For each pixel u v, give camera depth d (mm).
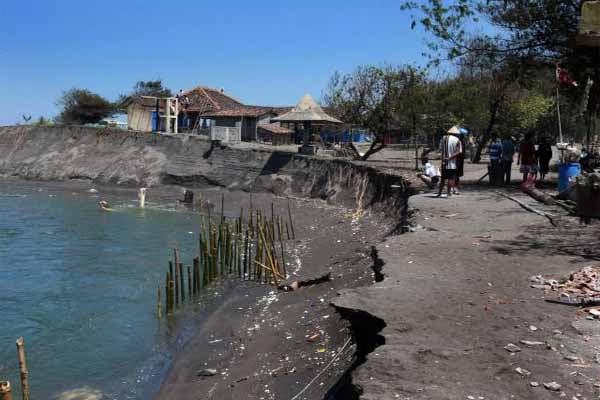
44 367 11148
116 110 69312
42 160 56062
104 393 9844
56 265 20234
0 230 27672
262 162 41531
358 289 8836
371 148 38969
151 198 41062
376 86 37500
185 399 8945
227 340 11500
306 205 33062
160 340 12383
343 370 8211
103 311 14711
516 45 24000
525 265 10211
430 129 38031
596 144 28109
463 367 5941
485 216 15594
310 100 39562
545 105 46656
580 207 10984
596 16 7785
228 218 31047
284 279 15852
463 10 23188
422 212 16422
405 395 5328
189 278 15555
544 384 5535
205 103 60812
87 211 34625
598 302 7855
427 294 8516
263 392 8438
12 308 15086
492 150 24594
